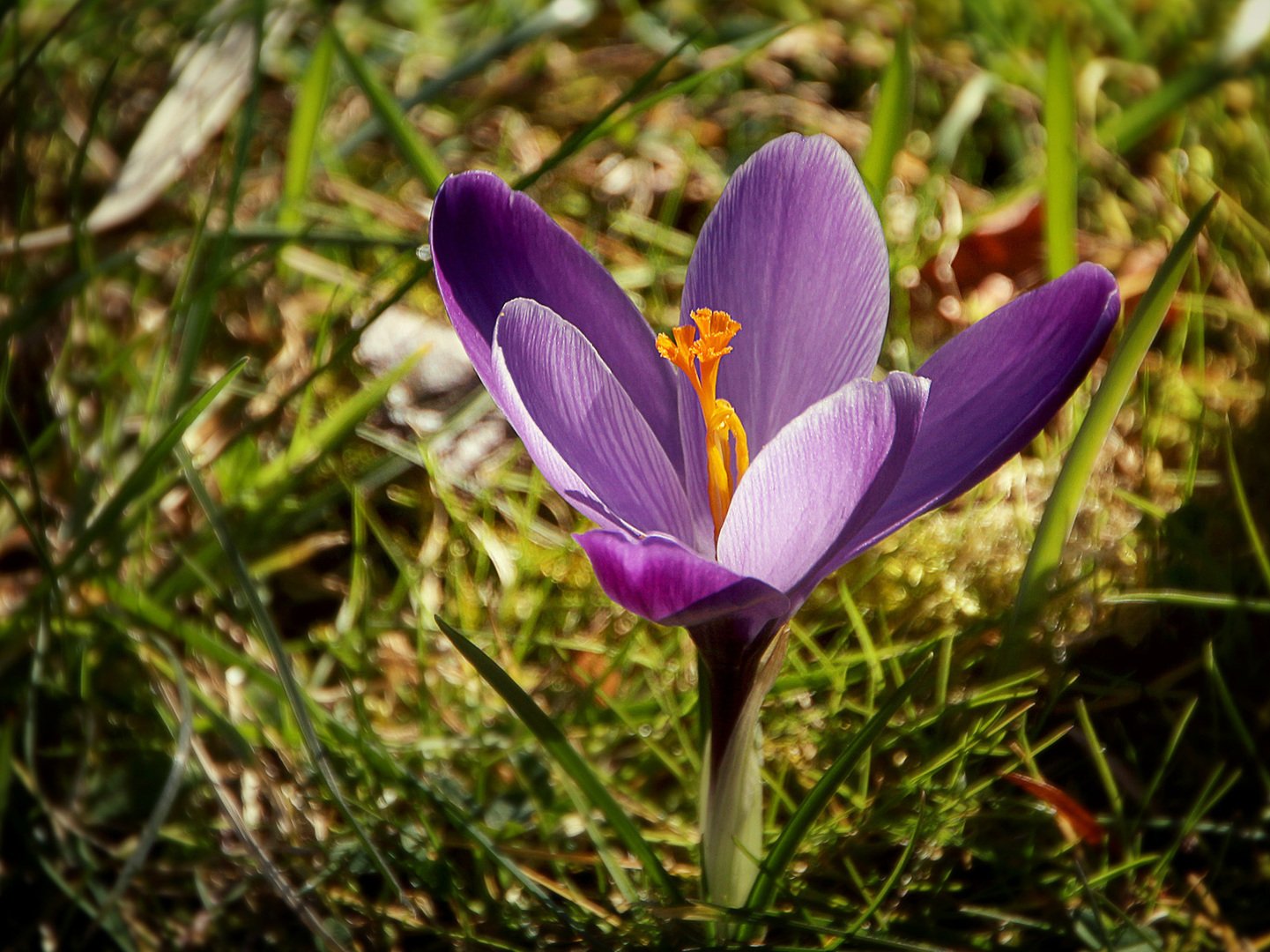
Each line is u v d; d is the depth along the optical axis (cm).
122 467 35
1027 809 30
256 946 29
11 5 34
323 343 35
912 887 29
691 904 28
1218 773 29
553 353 26
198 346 34
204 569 33
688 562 24
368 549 35
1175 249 28
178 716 31
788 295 28
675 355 27
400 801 31
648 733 31
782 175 28
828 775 27
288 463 34
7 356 32
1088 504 34
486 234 27
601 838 29
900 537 33
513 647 33
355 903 29
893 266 36
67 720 31
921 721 29
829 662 31
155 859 30
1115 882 29
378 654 33
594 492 26
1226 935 28
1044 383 26
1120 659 32
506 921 29
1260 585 32
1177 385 35
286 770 31
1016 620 30
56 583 31
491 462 36
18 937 29
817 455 25
